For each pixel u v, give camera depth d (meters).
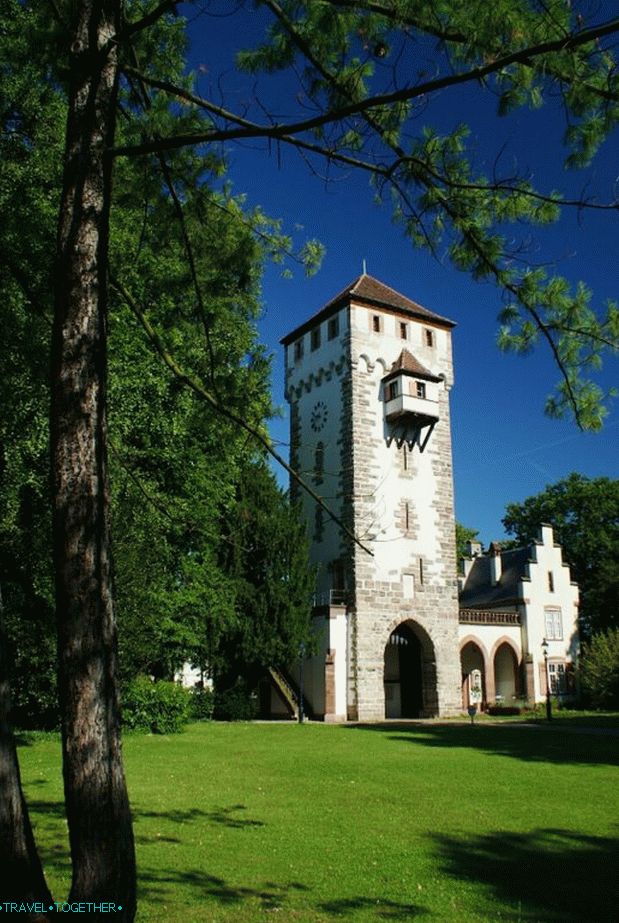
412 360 42.44
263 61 6.85
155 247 8.99
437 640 41.16
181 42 7.96
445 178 7.23
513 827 11.46
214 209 8.55
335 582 40.78
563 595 48.56
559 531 60.03
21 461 19.45
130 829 5.06
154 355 23.02
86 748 4.98
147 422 25.09
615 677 42.97
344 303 42.53
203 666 36.22
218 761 18.94
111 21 6.25
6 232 10.66
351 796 14.01
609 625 51.12
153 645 28.14
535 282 7.42
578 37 5.15
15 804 4.66
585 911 7.59
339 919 7.27
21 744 21.72
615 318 7.19
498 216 7.38
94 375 5.62
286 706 39.69
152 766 17.75
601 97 6.17
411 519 41.47
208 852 9.73
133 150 5.95
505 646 47.09
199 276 8.98
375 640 39.00
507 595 48.50
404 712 43.22
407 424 41.84
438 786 15.23
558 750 22.23
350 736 27.09
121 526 23.22
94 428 5.55
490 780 16.06
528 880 8.67
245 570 37.41
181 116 7.63
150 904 7.62
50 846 9.73
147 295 10.06
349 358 41.53
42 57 8.10
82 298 5.70
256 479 37.34
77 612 5.19
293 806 12.96
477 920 7.28
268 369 9.71
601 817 12.25
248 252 8.57
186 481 28.72
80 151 5.93
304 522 38.44
